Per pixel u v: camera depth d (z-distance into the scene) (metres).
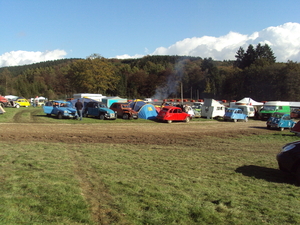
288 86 57.94
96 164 7.79
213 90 84.88
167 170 7.50
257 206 5.00
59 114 23.62
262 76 65.88
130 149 10.92
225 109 33.38
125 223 3.97
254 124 28.44
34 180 5.79
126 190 5.46
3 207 4.17
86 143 11.98
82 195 5.08
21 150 9.47
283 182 6.98
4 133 13.98
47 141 12.12
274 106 34.09
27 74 112.19
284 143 15.19
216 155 10.39
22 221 3.76
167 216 4.26
